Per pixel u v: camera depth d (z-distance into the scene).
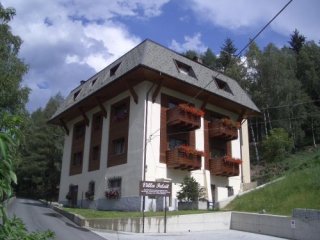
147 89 26.98
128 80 27.19
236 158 31.59
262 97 54.78
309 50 69.81
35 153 54.09
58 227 19.47
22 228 3.36
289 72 58.03
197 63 31.34
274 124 54.84
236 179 32.06
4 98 19.41
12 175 2.88
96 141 31.69
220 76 32.84
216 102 31.62
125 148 27.36
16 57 21.62
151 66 25.92
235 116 34.06
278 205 21.59
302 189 22.28
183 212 21.95
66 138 38.25
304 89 61.88
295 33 80.12
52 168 54.09
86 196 30.36
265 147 46.59
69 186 34.75
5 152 2.77
